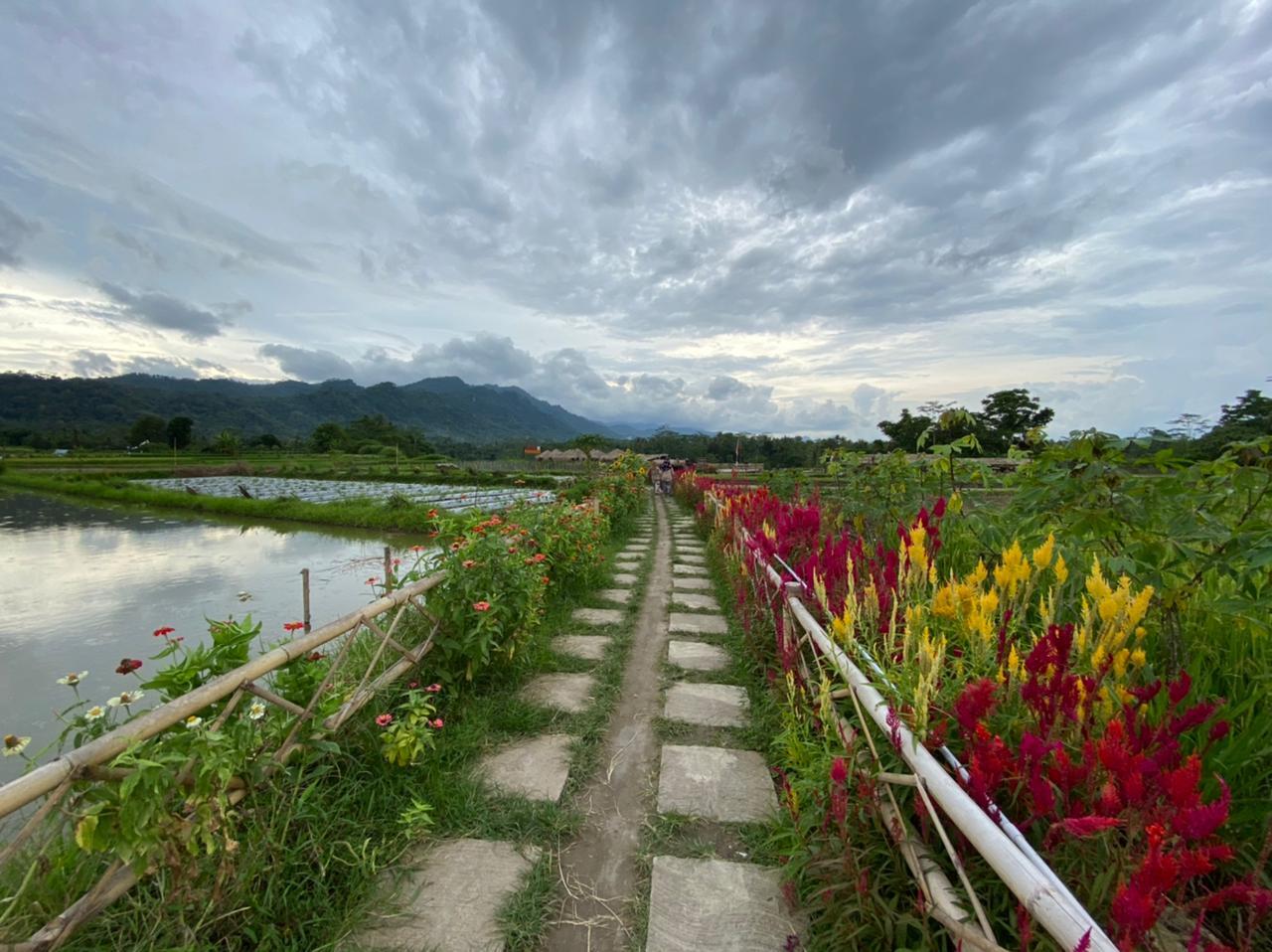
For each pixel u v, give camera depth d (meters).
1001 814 1.14
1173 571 1.92
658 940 1.65
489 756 2.63
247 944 1.59
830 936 1.47
